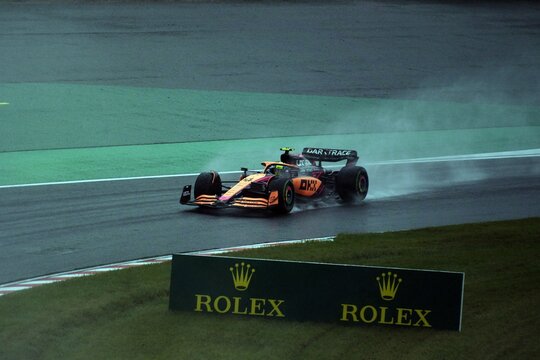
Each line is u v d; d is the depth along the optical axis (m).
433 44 189.75
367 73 162.00
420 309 48.84
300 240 69.44
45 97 132.75
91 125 118.50
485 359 44.62
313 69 161.75
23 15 190.50
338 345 46.34
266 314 49.91
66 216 75.75
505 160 107.88
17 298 51.78
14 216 75.44
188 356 44.12
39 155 102.12
